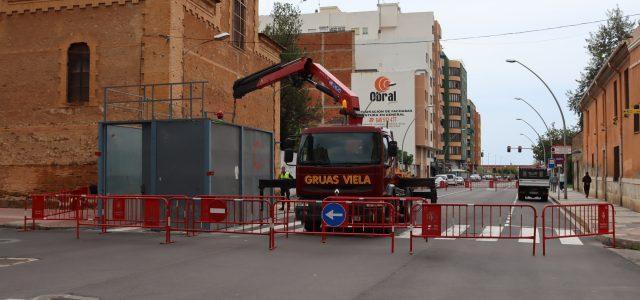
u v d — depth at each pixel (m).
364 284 8.64
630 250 12.87
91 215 17.02
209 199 14.64
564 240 14.77
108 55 24.30
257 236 15.52
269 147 22.06
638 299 7.71
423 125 87.06
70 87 24.88
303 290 8.18
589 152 43.91
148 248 12.94
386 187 16.23
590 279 9.18
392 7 98.25
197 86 26.36
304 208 15.68
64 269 10.05
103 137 18.78
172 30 23.95
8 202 24.92
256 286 8.47
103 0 24.39
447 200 36.81
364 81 83.62
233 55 30.73
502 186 79.19
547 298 7.73
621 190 28.81
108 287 8.41
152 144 17.86
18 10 25.27
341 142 15.77
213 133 17.78
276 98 37.62
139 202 15.42
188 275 9.41
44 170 24.64
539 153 94.50
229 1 30.14
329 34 83.88
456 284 8.67
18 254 11.99
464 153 139.38
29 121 24.97
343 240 14.49
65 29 24.83
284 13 51.88
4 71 25.39
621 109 28.81
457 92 127.38
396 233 16.22
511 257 11.63
